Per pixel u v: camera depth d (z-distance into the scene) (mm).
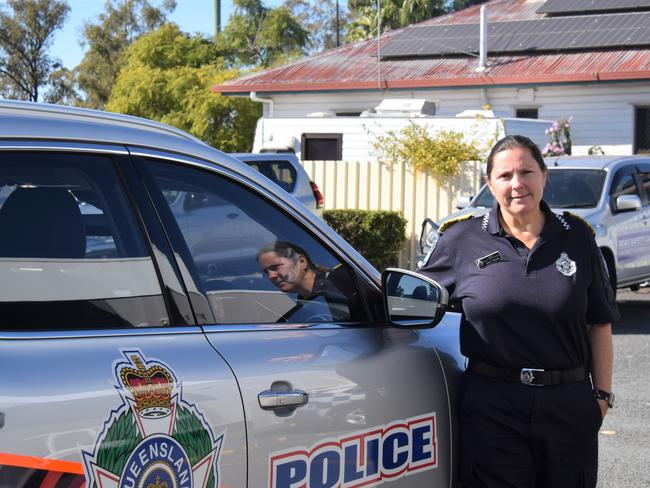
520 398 3295
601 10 22125
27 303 2328
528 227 3369
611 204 11133
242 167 2945
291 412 2713
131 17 44188
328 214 14812
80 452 2207
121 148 2617
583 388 3361
